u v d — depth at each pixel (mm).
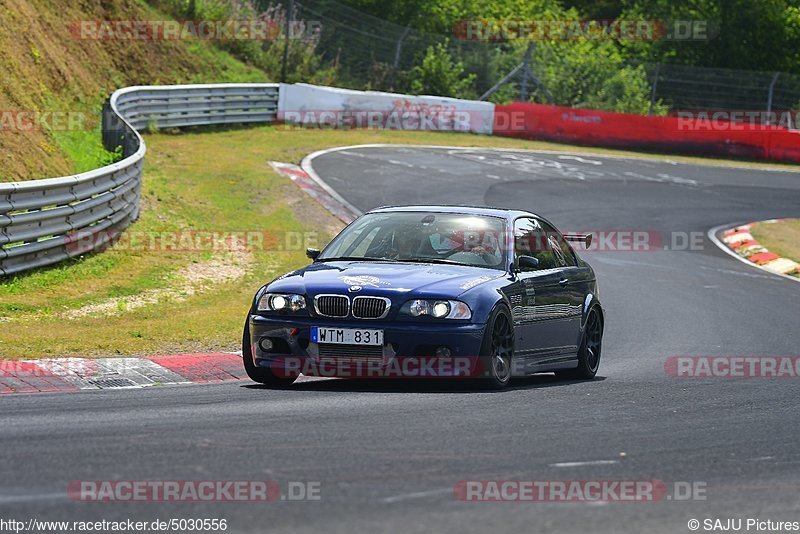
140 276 52844
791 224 93188
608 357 42500
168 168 86500
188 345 38219
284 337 29109
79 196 53000
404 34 155500
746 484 19688
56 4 104000
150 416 24453
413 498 17234
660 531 16188
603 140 138375
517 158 116875
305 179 89938
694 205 99250
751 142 138250
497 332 30031
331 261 32188
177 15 134875
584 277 36500
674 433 24484
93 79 101750
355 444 21359
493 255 32156
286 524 15578
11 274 47594
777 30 196125
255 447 20828
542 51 157875
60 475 18266
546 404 27781
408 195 89125
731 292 63812
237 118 116125
